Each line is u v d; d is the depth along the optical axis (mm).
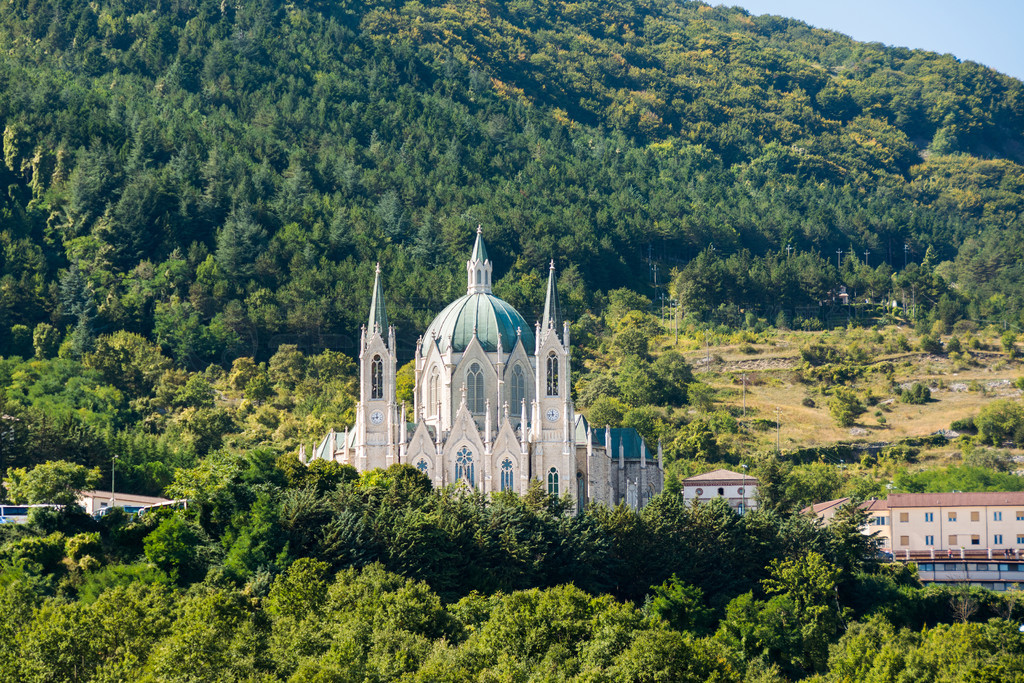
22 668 193875
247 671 195500
